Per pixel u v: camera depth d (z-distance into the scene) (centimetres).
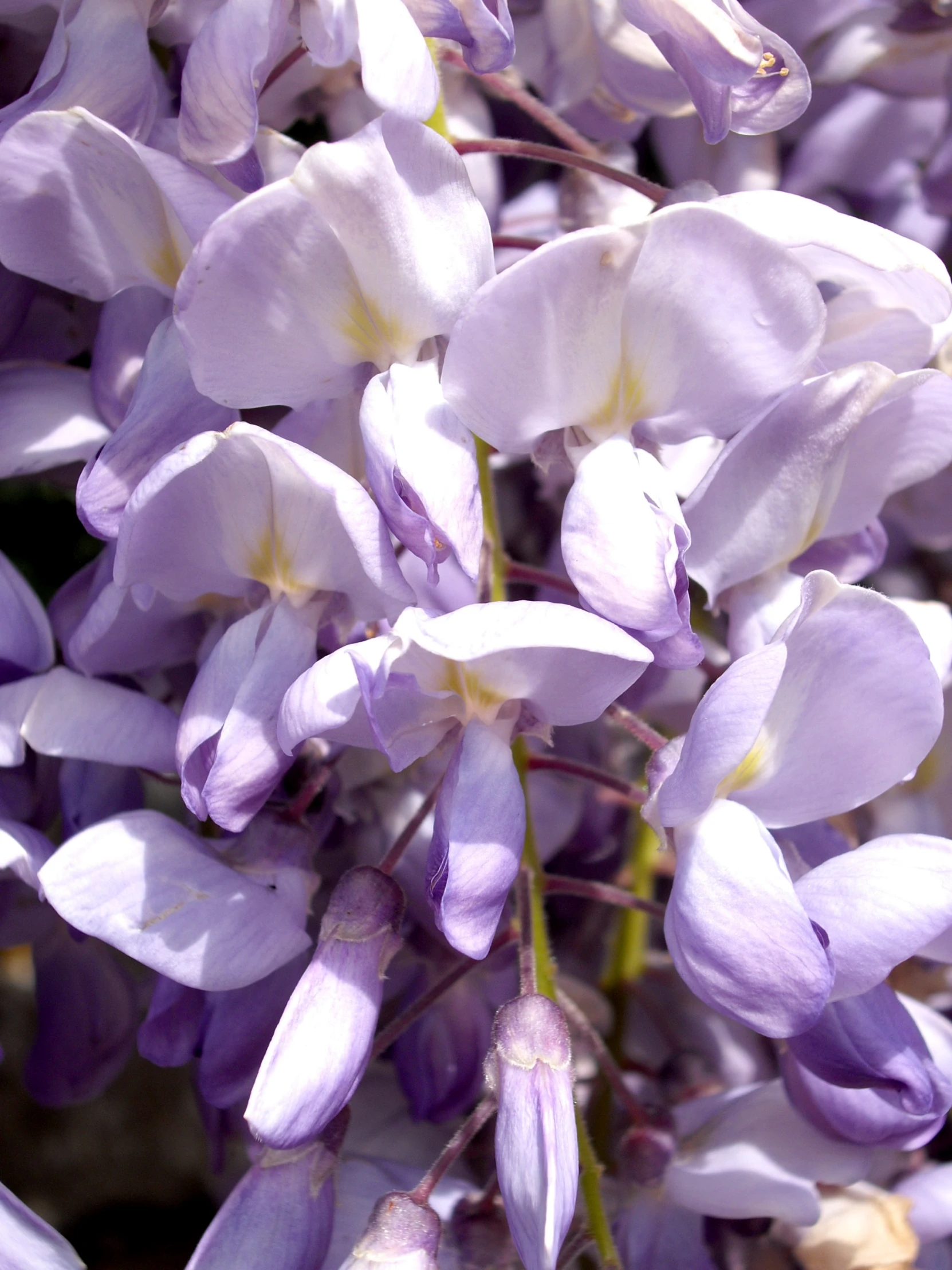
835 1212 13
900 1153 15
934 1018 13
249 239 10
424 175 10
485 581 12
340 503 9
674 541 10
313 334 10
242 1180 11
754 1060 16
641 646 9
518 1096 10
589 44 13
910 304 11
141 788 13
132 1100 24
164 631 12
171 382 11
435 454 10
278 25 10
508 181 16
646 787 12
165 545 11
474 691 10
